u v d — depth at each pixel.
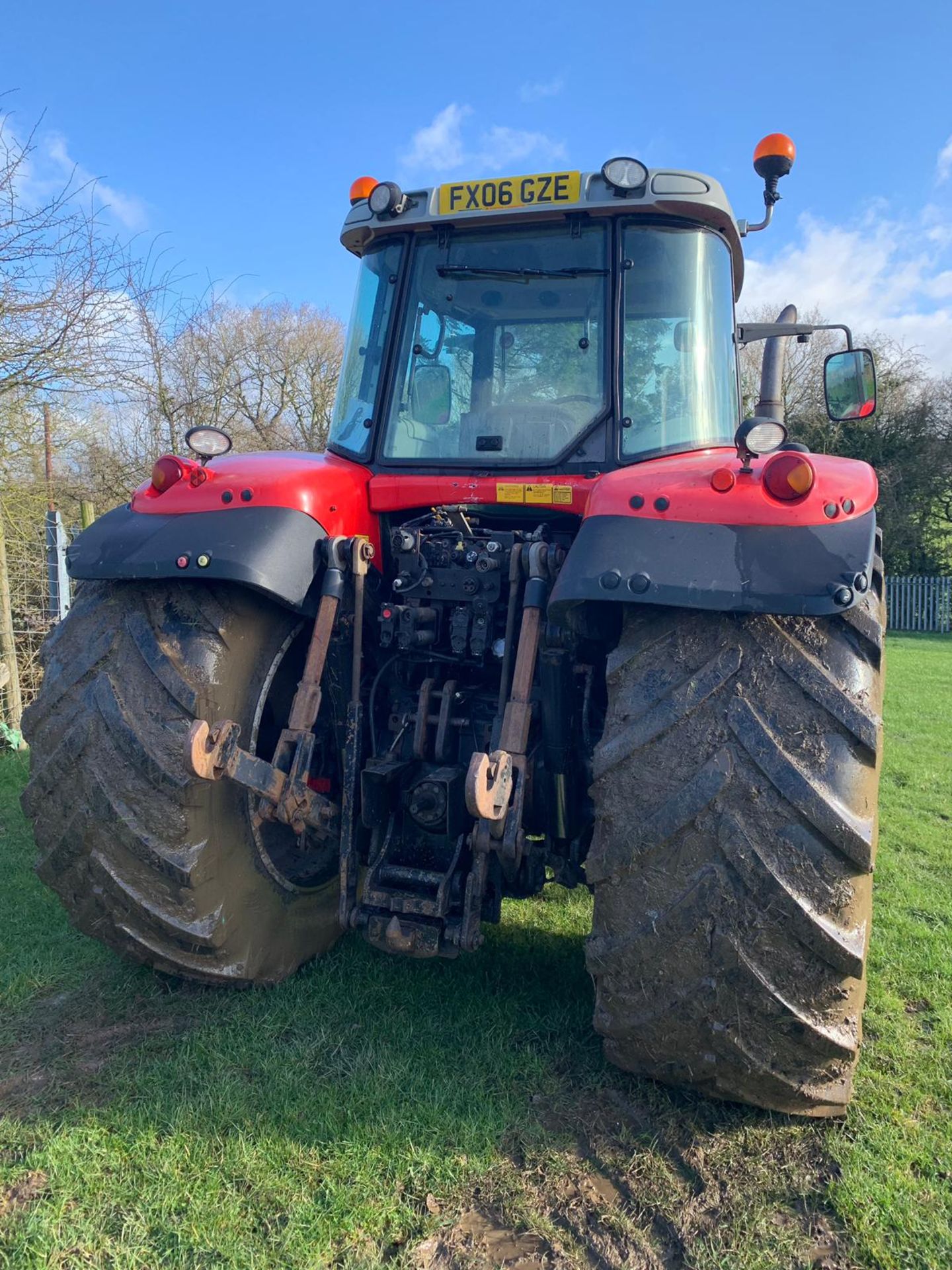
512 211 3.02
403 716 3.01
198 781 2.49
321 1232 1.98
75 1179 2.13
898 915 3.84
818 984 2.07
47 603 7.85
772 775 2.02
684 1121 2.36
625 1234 2.00
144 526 2.64
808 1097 2.24
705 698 2.10
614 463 2.92
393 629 2.94
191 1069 2.54
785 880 2.02
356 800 2.86
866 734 2.03
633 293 3.00
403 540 2.88
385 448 3.18
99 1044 2.70
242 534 2.55
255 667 2.72
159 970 2.97
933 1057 2.72
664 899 2.10
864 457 24.61
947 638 20.34
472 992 3.01
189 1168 2.17
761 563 2.07
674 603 2.06
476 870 2.61
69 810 2.53
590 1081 2.52
